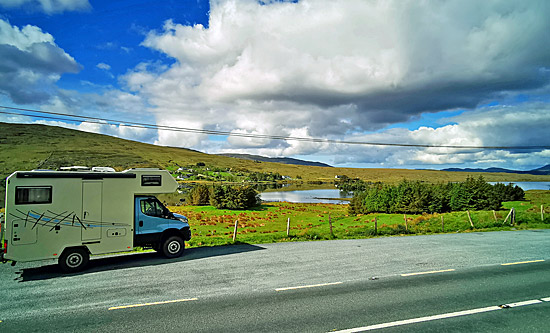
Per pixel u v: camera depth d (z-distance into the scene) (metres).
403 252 14.57
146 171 13.74
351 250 15.25
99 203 12.66
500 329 6.41
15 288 9.66
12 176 11.27
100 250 12.55
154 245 14.72
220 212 75.56
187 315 7.21
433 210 54.62
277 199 132.50
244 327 6.52
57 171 12.27
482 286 9.23
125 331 6.43
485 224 24.95
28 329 6.61
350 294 8.57
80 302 8.24
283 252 14.89
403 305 7.72
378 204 62.25
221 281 10.02
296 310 7.43
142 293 8.92
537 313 7.23
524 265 11.79
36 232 11.52
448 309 7.45
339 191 198.50
